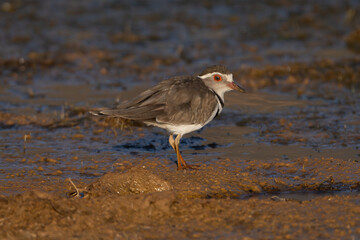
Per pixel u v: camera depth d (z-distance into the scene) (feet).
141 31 83.46
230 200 32.32
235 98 58.34
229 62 70.28
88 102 56.39
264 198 34.42
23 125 49.65
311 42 79.36
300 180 37.27
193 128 38.83
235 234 27.61
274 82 63.16
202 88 38.88
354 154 42.65
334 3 97.55
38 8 92.94
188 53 74.33
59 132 48.11
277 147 44.57
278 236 27.22
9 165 40.01
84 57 71.82
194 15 91.61
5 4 92.89
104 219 29.45
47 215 29.58
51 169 39.40
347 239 26.86
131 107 37.01
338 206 31.14
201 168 39.52
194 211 30.42
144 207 30.32
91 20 88.12
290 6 96.43
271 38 81.41
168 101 37.40
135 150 44.24
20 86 61.93
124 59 71.72
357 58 70.74
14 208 30.25
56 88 61.41
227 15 91.71
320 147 44.37
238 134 48.11
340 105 55.57
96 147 44.65
